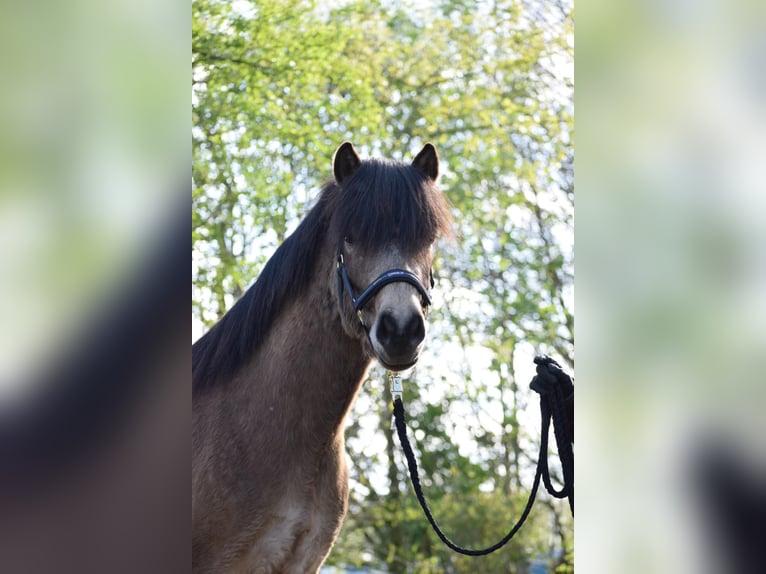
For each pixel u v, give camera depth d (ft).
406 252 9.18
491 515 27.43
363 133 27.04
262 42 25.03
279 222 25.98
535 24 30.89
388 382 28.45
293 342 9.74
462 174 28.37
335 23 27.04
